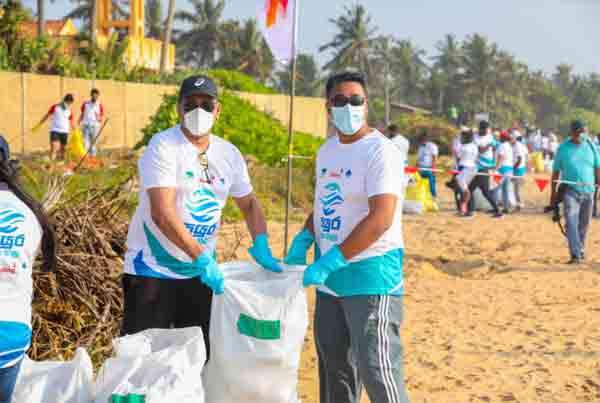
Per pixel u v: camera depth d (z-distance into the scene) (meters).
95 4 38.00
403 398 4.27
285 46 8.16
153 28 89.50
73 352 5.64
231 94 21.17
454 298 8.93
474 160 16.61
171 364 3.61
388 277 4.28
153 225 4.54
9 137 25.61
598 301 8.82
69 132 19.56
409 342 7.10
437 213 17.38
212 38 88.38
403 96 115.94
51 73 28.94
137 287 4.61
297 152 19.77
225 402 4.24
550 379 6.14
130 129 30.31
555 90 132.12
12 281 3.38
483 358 6.64
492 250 12.40
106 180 9.47
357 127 4.27
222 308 4.18
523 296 9.06
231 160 4.70
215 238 4.73
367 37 96.88
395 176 4.21
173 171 4.45
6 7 28.61
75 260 5.96
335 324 4.49
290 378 4.23
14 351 3.40
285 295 4.17
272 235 12.64
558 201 11.30
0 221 3.36
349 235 4.16
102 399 3.59
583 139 11.12
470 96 111.31
